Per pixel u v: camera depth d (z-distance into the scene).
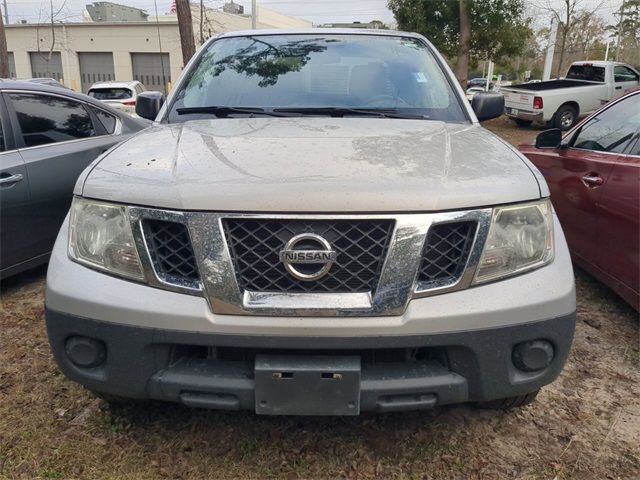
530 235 1.92
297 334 1.76
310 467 2.16
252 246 1.78
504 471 2.15
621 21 26.36
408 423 2.43
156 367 1.87
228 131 2.42
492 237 1.85
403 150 2.12
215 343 1.79
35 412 2.46
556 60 33.88
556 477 2.12
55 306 1.92
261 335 1.77
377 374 1.86
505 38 17.34
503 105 3.12
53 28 28.59
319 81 3.01
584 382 2.76
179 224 1.80
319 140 2.23
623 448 2.29
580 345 3.12
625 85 15.36
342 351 1.84
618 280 3.21
